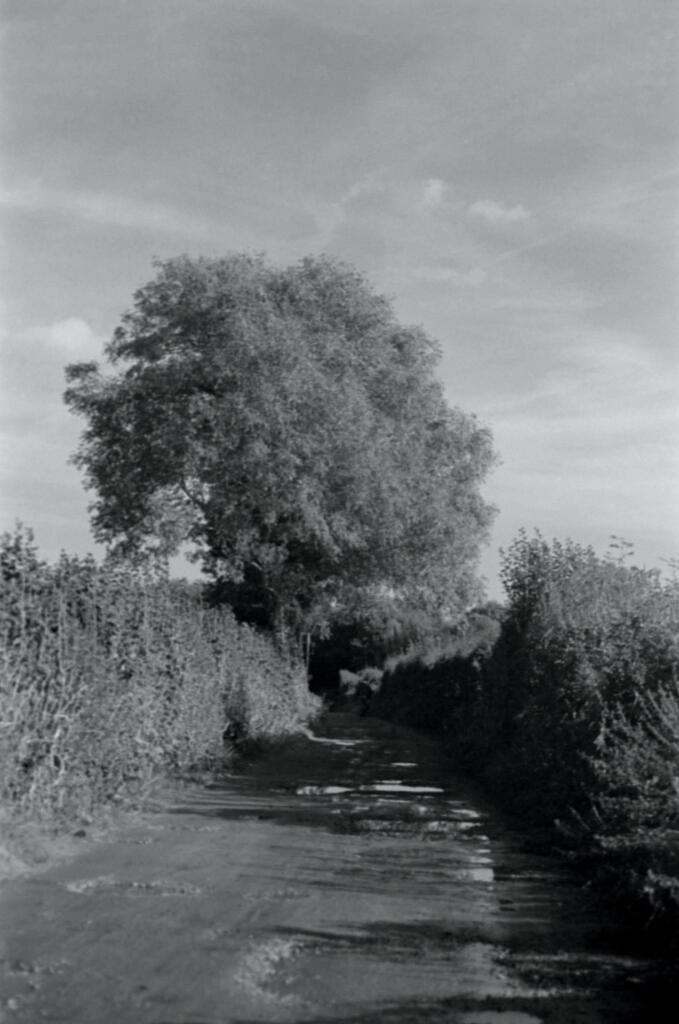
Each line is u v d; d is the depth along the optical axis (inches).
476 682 1237.1
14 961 272.8
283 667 1384.1
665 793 421.7
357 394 1321.4
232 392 1269.7
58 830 455.8
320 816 605.3
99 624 562.9
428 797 743.1
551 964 310.5
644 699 522.6
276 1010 251.1
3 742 414.0
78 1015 236.7
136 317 1362.0
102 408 1389.0
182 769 722.2
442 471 1596.9
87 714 500.7
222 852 456.8
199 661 789.2
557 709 653.9
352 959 299.3
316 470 1272.1
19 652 442.9
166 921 325.1
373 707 2492.6
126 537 1387.8
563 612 759.7
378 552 1487.5
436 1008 262.5
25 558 484.4
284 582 1494.8
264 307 1312.7
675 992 289.4
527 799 647.8
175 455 1290.6
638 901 363.3
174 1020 237.9
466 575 1638.8
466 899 393.7
